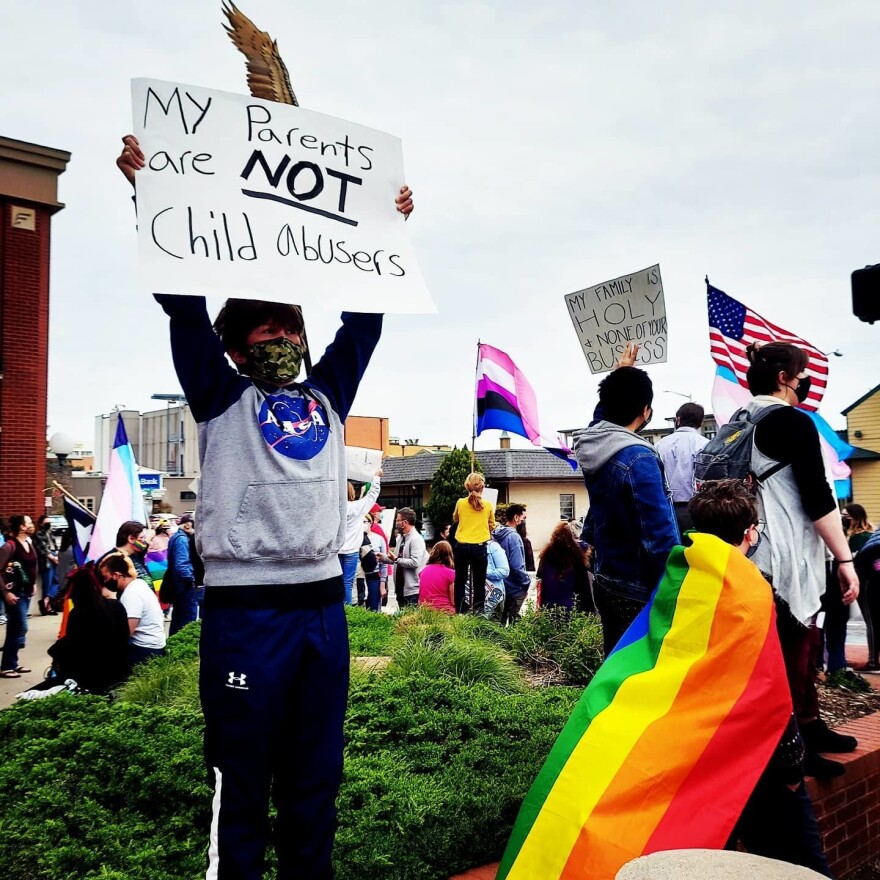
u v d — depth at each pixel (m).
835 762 4.14
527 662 6.91
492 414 10.08
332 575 2.29
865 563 8.06
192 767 3.78
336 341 2.64
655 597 3.08
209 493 2.16
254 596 2.12
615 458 3.66
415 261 2.71
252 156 2.47
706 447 4.25
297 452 2.21
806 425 3.71
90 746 4.02
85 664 6.50
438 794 3.69
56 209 18.62
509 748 4.37
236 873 2.04
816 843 2.97
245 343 2.36
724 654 2.78
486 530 9.81
